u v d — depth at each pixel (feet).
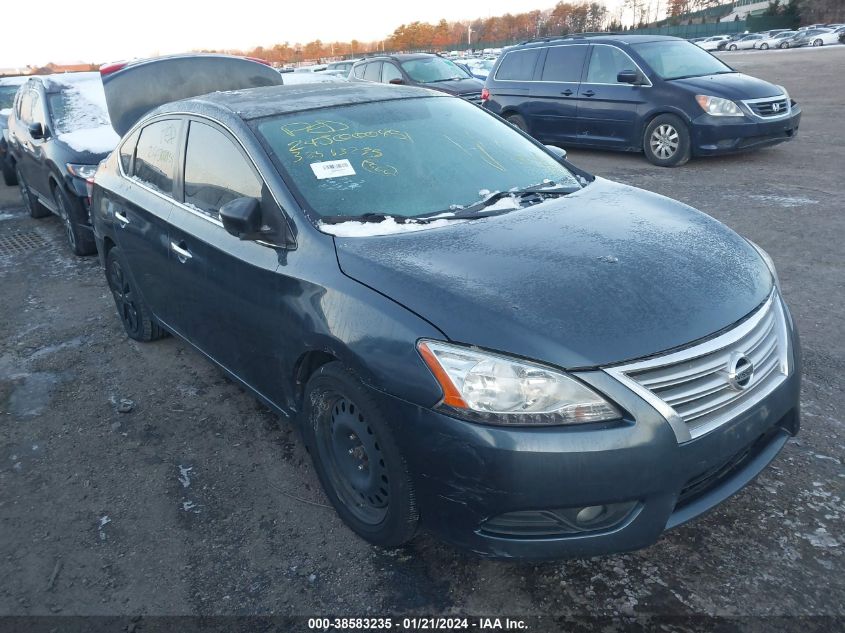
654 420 6.94
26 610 8.32
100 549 9.30
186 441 11.79
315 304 8.57
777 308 8.72
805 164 29.17
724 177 28.02
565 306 7.43
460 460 7.13
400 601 8.13
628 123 32.60
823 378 12.30
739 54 132.36
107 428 12.36
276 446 11.48
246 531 9.47
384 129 11.29
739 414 7.57
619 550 7.22
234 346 10.87
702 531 8.88
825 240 19.36
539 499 6.95
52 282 20.80
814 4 209.05
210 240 10.72
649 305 7.52
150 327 15.39
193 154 11.76
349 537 9.22
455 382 7.13
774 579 8.06
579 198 10.63
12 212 31.53
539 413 6.91
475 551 7.48
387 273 8.14
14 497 10.53
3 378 14.58
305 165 10.05
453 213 9.87
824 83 60.13
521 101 37.01
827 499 9.27
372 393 7.80
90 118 25.07
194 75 24.02
